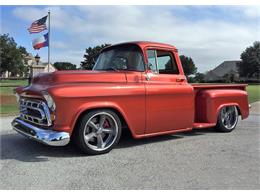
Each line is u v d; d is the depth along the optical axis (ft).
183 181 12.39
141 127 17.26
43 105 15.05
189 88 19.57
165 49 18.99
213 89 22.21
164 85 18.25
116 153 16.46
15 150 16.90
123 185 11.91
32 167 13.98
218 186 11.92
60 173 13.19
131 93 16.60
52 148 17.34
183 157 15.80
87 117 15.37
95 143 16.34
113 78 16.56
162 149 17.42
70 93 14.65
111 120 16.35
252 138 20.68
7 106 41.81
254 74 317.63
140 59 17.84
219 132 22.77
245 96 23.89
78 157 15.60
